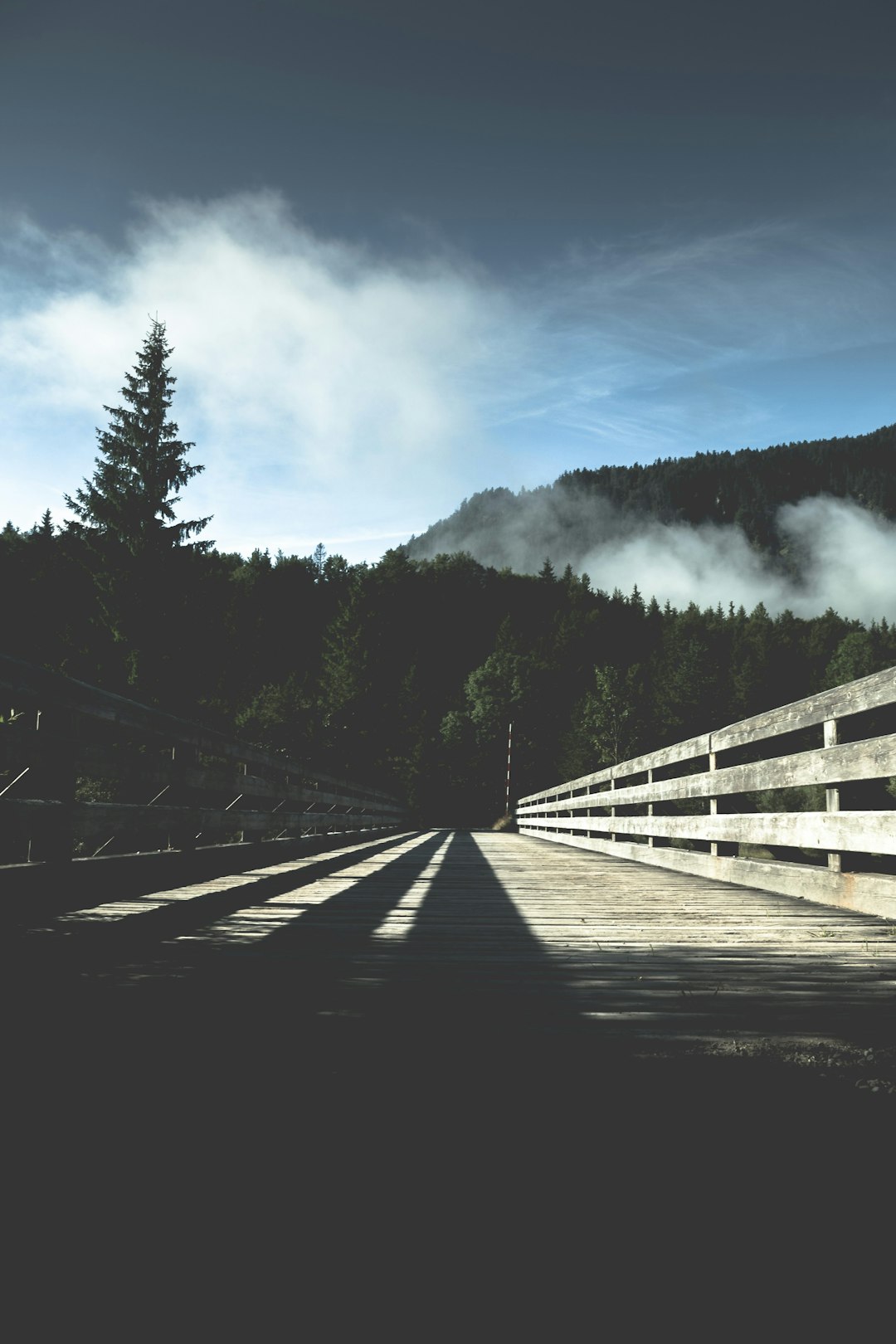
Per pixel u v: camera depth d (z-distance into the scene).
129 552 30.00
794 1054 1.94
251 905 4.89
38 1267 1.09
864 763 4.08
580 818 13.52
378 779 63.19
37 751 3.64
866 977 2.79
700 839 7.07
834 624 116.12
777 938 3.58
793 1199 1.27
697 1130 1.52
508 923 4.09
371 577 115.62
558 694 86.38
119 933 3.35
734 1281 1.06
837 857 4.62
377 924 4.09
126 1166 1.38
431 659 114.75
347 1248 1.14
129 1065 1.86
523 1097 1.67
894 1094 1.69
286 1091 1.71
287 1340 0.95
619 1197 1.27
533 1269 1.09
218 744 5.99
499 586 145.88
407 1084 1.75
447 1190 1.30
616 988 2.62
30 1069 1.84
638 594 157.00
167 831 5.12
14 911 3.33
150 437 31.83
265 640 93.94
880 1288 1.05
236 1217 1.22
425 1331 0.97
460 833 24.48
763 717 5.51
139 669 29.09
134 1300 1.02
